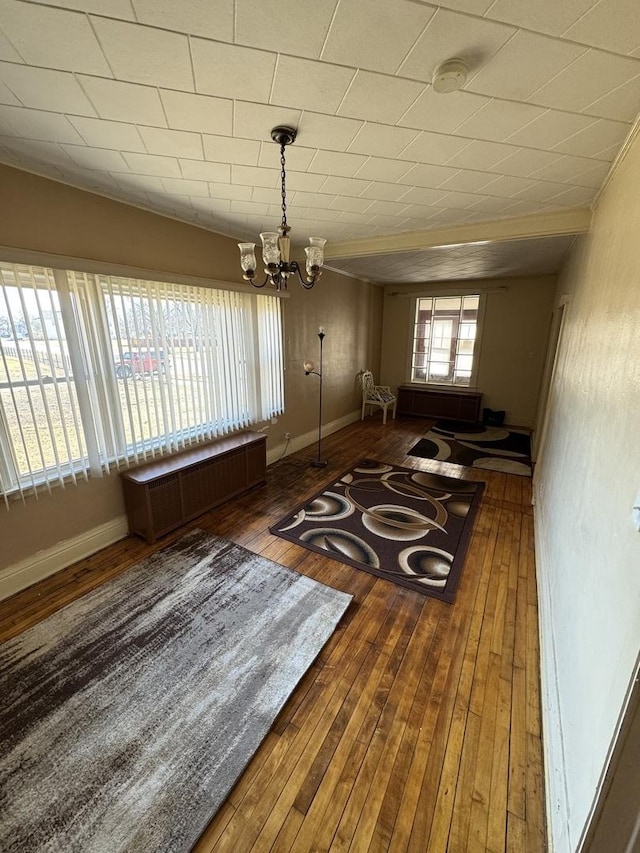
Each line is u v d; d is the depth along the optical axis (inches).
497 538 117.2
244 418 155.5
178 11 40.3
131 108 59.4
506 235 122.1
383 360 303.4
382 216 117.4
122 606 86.3
